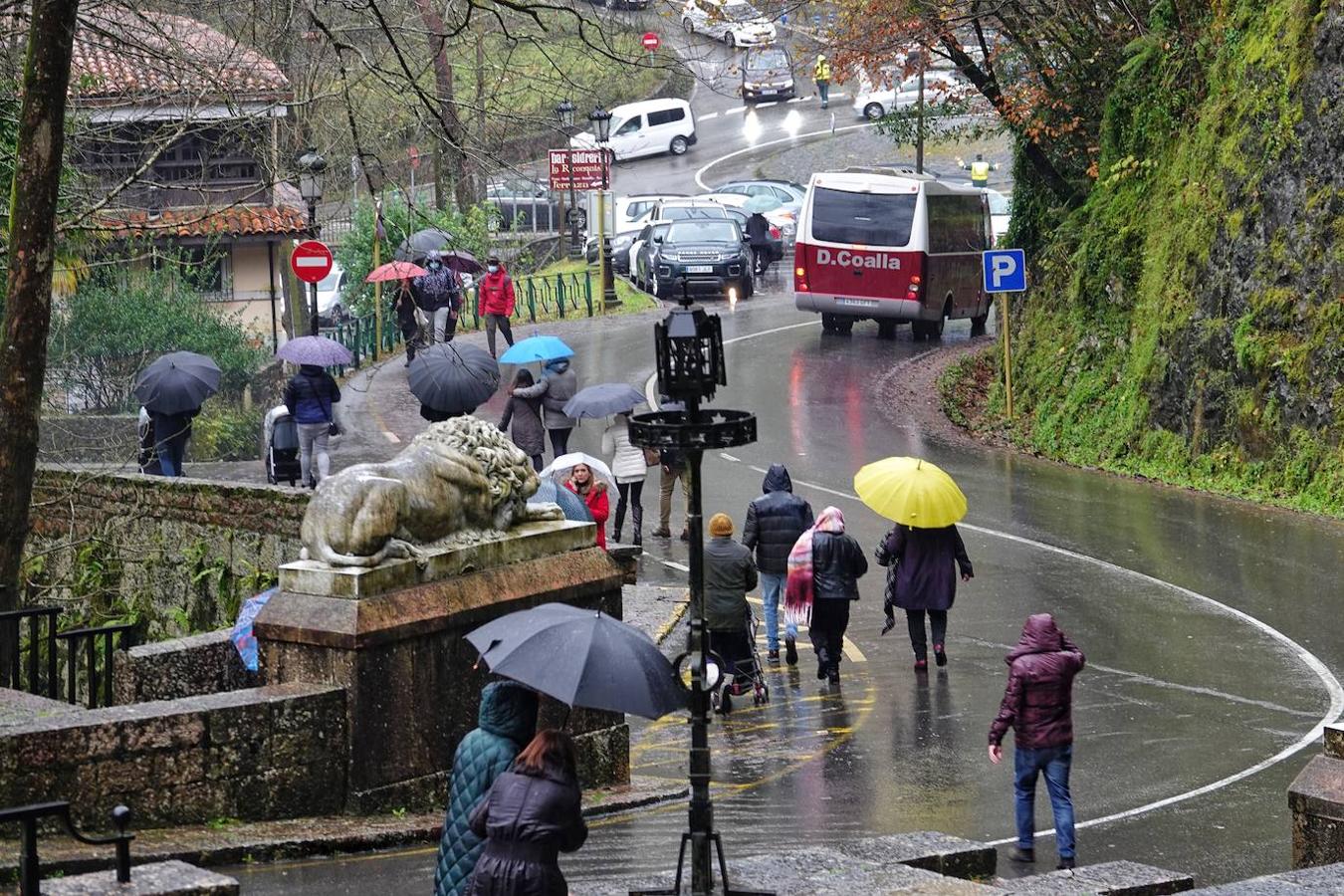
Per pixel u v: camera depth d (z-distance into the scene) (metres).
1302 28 25.91
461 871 7.38
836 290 37.97
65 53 14.11
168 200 35.94
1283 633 17.69
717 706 15.45
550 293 44.81
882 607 19.42
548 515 12.15
